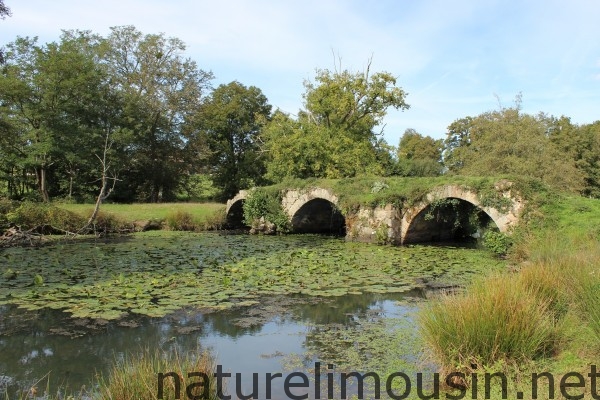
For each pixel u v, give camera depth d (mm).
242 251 15258
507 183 14039
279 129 28109
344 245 17156
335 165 26516
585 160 31266
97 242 17516
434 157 46844
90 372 5672
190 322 7582
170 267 12031
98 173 29484
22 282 10133
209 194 41500
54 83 25641
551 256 8820
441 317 5332
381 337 6781
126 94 30984
